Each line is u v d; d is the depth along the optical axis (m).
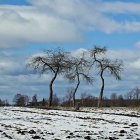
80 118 41.62
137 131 29.75
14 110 52.31
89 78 81.75
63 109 60.19
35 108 60.16
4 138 22.02
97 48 79.44
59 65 75.56
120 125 34.56
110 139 24.22
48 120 37.25
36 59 76.38
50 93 74.31
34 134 24.75
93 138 24.31
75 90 81.00
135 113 52.91
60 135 25.08
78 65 80.81
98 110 58.69
